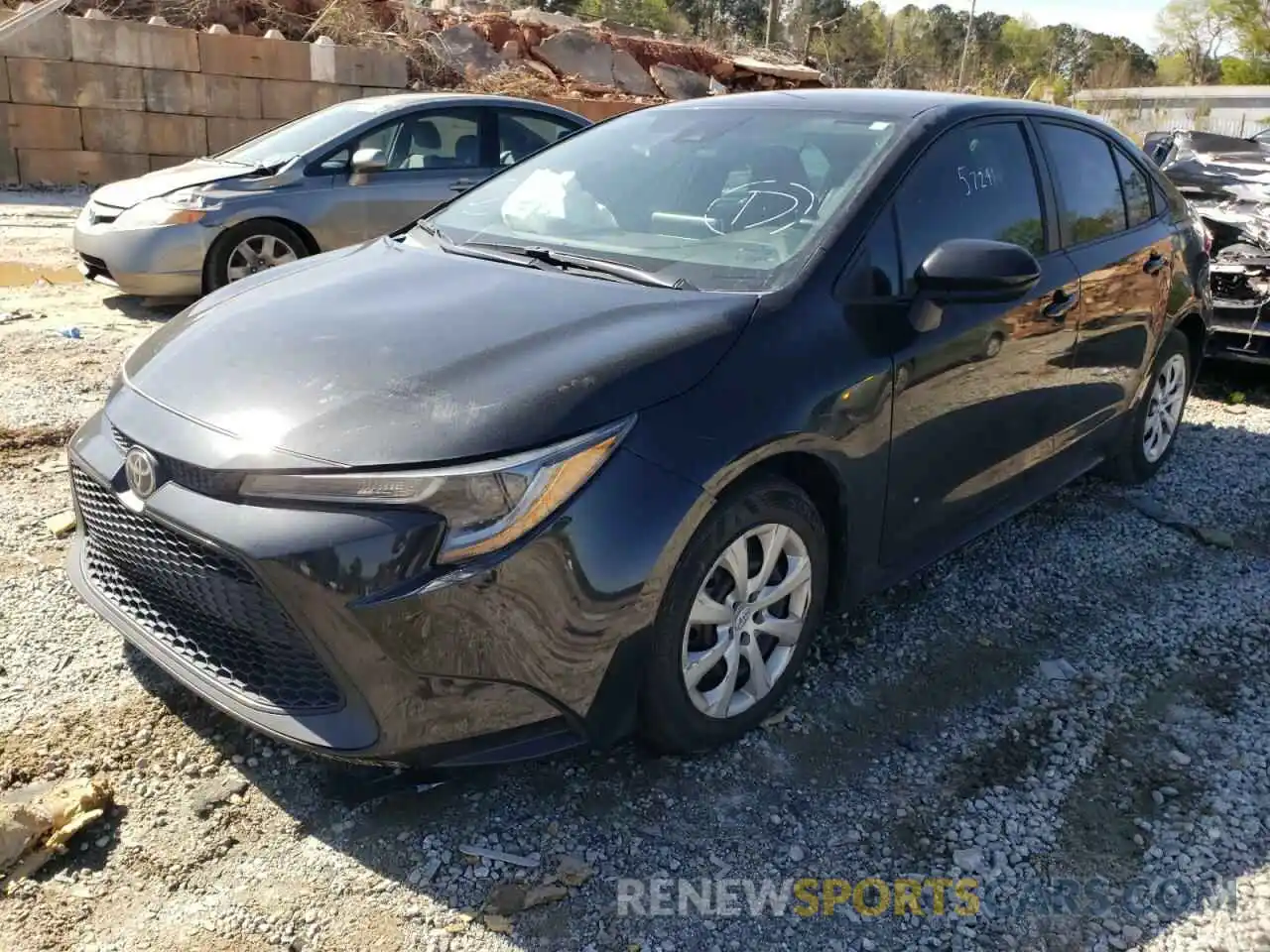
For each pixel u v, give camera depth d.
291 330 2.81
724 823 2.67
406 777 2.74
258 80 14.08
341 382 2.54
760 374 2.74
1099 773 2.92
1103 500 4.87
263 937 2.27
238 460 2.40
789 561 2.96
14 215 10.84
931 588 3.95
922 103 3.67
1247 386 6.86
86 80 13.05
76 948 2.21
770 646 3.02
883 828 2.68
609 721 2.58
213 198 6.93
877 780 2.85
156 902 2.34
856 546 3.13
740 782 2.82
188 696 2.99
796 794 2.79
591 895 2.42
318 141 7.42
